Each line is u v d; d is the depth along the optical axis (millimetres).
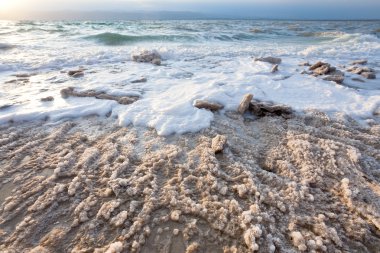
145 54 8891
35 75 6648
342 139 3842
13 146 3523
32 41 12711
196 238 2277
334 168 3158
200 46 13070
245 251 2166
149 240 2250
